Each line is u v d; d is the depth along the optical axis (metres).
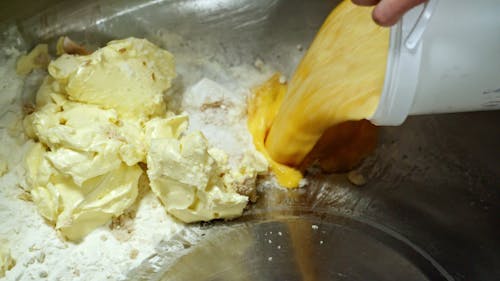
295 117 0.82
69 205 0.78
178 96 0.93
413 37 0.66
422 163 0.93
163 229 0.83
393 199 0.90
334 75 0.76
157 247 0.82
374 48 0.73
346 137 0.91
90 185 0.79
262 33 0.99
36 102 0.86
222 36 0.99
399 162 0.93
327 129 0.86
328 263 0.81
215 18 0.99
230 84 0.96
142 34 0.97
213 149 0.84
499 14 0.67
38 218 0.80
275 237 0.84
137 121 0.84
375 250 0.83
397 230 0.87
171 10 0.99
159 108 0.86
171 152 0.77
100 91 0.82
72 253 0.79
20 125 0.86
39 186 0.79
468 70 0.69
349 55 0.75
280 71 0.98
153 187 0.81
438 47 0.68
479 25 0.67
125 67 0.83
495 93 0.71
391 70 0.67
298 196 0.90
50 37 0.95
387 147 0.94
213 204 0.81
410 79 0.67
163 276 0.80
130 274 0.80
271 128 0.90
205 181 0.79
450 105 0.73
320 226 0.86
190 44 0.98
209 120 0.90
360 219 0.88
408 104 0.69
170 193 0.80
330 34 0.79
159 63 0.87
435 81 0.70
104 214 0.80
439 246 0.86
